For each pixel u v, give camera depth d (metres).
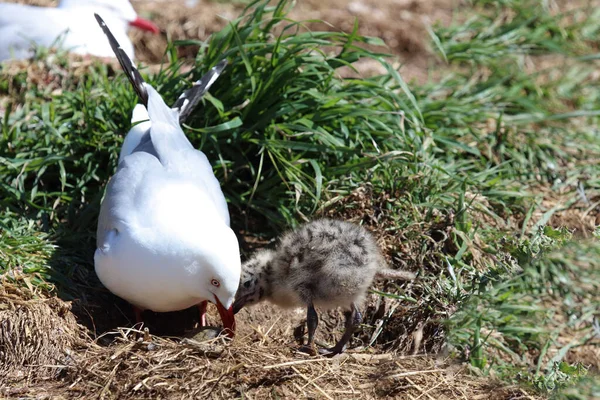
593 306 9.77
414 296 9.55
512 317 9.30
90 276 9.67
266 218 10.98
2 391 7.90
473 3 16.31
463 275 9.62
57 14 12.93
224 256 8.46
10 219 10.09
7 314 8.51
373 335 9.34
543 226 10.45
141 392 7.75
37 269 9.26
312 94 10.91
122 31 13.45
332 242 8.93
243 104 11.12
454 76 14.05
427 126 11.86
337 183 10.69
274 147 10.77
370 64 14.34
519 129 12.48
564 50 14.92
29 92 12.06
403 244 10.00
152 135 9.41
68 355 8.38
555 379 8.65
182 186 8.88
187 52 14.60
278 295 9.42
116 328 9.14
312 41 11.05
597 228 10.73
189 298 8.89
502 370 8.71
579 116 13.23
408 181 10.48
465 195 10.67
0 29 12.80
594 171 11.91
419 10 16.22
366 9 16.03
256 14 11.38
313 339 9.07
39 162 10.65
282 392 7.88
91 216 10.39
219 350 8.19
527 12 15.43
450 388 8.16
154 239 8.42
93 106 11.32
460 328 8.99
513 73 13.97
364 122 11.14
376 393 8.02
